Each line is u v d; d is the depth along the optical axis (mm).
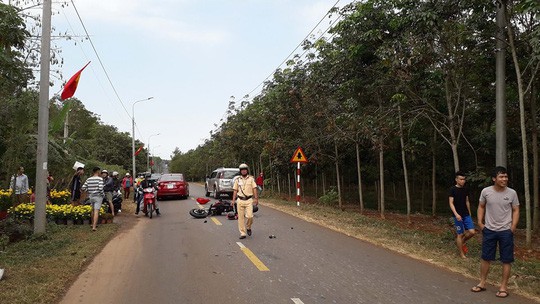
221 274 7270
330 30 13703
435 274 7195
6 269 7312
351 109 15406
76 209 13414
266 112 22250
